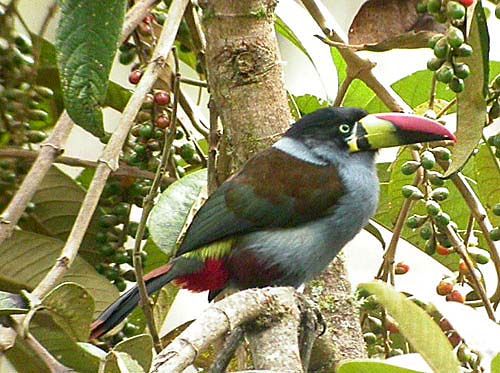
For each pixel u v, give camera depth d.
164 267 7.68
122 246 7.65
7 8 7.64
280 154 8.26
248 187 8.01
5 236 5.78
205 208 7.94
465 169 8.18
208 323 4.77
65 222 8.03
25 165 7.65
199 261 7.80
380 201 8.90
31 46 7.79
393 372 4.38
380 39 6.98
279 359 5.08
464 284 7.25
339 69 8.73
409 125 7.44
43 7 9.37
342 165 8.22
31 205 7.84
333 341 6.63
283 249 8.02
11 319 5.36
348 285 7.54
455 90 6.31
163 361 4.46
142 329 7.84
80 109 5.84
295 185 8.03
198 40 7.68
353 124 8.27
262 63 6.82
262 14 6.79
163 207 7.28
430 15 6.92
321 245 8.11
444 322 6.55
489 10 7.91
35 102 7.74
